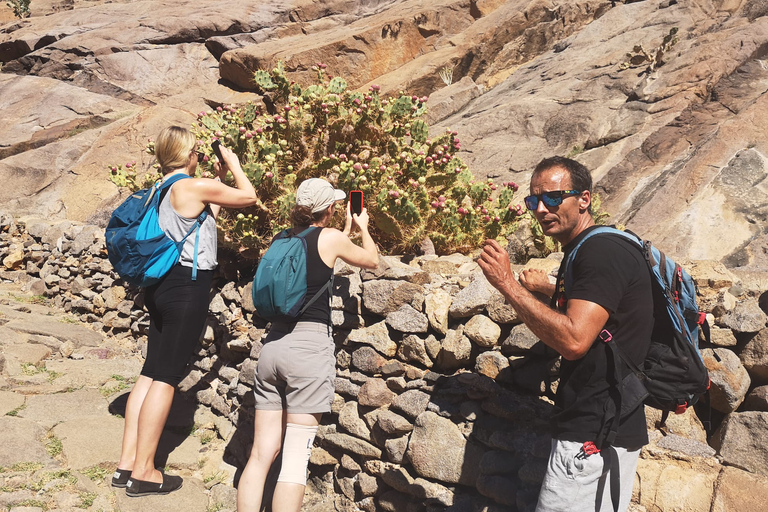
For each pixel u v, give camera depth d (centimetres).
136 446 380
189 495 388
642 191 773
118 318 623
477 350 346
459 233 493
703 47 1009
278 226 466
